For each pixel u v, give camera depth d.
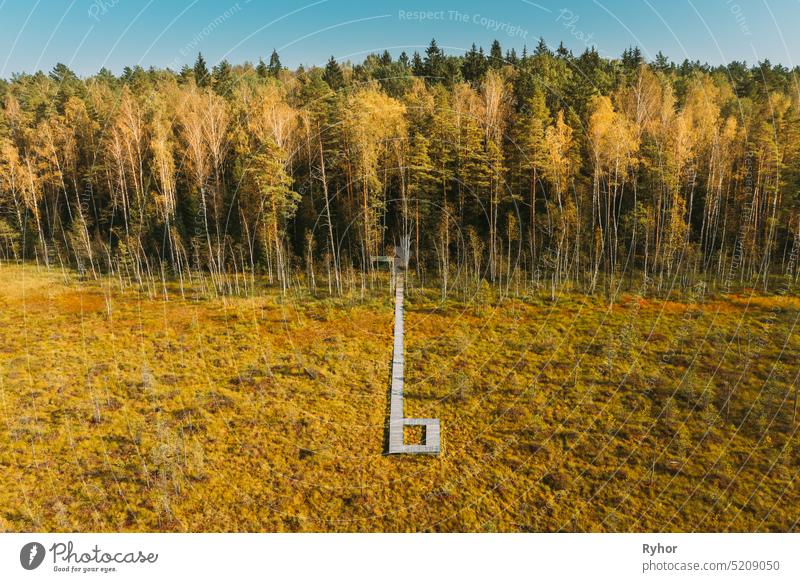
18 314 40.06
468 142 46.44
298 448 25.55
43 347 34.91
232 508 22.05
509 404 28.77
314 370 32.03
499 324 37.47
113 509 21.77
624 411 27.67
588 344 34.09
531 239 44.94
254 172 46.72
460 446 25.84
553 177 44.56
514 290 42.41
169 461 24.25
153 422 27.09
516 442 25.98
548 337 35.09
